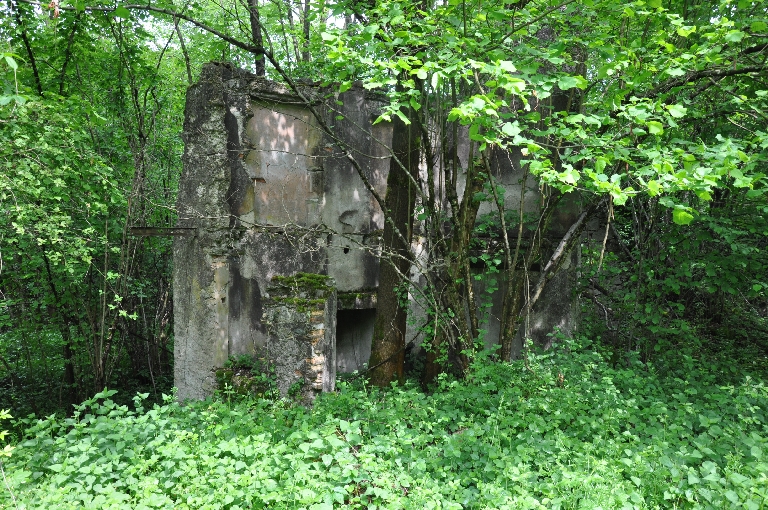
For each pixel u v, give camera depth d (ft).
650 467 15.08
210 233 28.22
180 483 14.92
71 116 24.20
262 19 46.85
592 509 12.94
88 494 14.53
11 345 37.55
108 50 36.19
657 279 27.71
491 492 14.21
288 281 24.98
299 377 23.61
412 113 26.37
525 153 14.65
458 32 17.60
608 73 16.90
